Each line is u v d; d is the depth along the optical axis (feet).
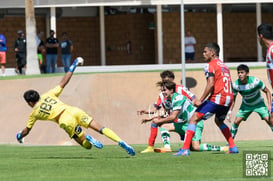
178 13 310.45
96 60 314.76
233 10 313.32
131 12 309.63
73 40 311.88
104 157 99.76
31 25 250.57
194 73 220.23
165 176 75.51
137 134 179.63
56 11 300.81
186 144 96.89
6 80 216.74
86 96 200.23
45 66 272.92
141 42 310.86
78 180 73.77
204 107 95.81
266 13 317.63
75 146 141.59
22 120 185.78
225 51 317.63
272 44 86.94
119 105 195.52
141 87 207.21
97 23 314.35
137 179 73.51
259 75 219.82
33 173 80.59
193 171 79.36
